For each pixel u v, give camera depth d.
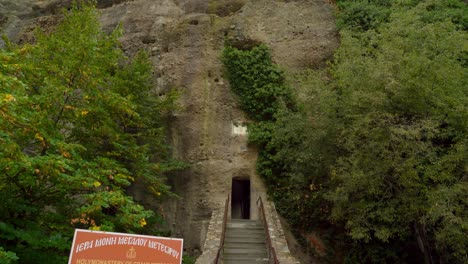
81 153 9.56
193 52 18.31
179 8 20.66
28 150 8.64
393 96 10.85
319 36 18.34
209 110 17.22
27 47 9.77
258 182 16.03
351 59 12.30
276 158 15.50
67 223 7.50
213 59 18.28
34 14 25.69
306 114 13.34
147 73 15.84
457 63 11.96
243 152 16.61
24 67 8.57
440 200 9.51
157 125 16.67
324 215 14.88
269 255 10.43
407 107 10.95
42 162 6.05
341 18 18.52
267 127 16.62
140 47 19.44
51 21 24.02
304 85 13.99
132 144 12.66
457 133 10.95
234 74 17.97
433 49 11.44
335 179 12.23
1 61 6.89
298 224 15.13
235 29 18.86
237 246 11.44
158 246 4.88
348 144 10.81
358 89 11.38
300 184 14.71
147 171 13.76
